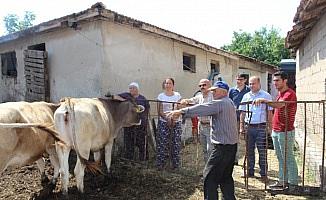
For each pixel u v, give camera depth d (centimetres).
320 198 518
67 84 848
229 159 432
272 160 765
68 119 526
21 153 491
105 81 759
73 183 592
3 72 1128
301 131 905
